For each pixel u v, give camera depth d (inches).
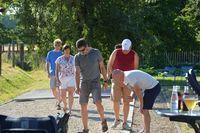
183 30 2342.5
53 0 1364.4
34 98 851.4
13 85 1115.3
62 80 626.5
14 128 309.4
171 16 2298.2
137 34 1364.4
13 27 1549.0
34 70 1573.6
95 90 485.4
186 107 354.3
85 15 1371.8
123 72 432.5
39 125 309.7
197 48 2378.2
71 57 623.5
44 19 1380.4
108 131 503.5
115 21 1366.9
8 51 1552.7
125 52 510.9
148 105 434.9
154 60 2069.4
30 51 1508.4
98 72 488.1
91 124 561.3
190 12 1796.3
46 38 1403.8
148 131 439.2
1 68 1190.3
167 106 740.7
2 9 751.1
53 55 681.0
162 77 1508.4
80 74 486.9
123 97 510.3
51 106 740.7
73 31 1355.8
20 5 1401.3
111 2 1375.5
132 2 1384.1
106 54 1412.4
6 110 700.0
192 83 391.2
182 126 551.2
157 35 2277.3
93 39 1370.6
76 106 727.7
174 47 2347.4
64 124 338.6
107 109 705.0
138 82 430.0
